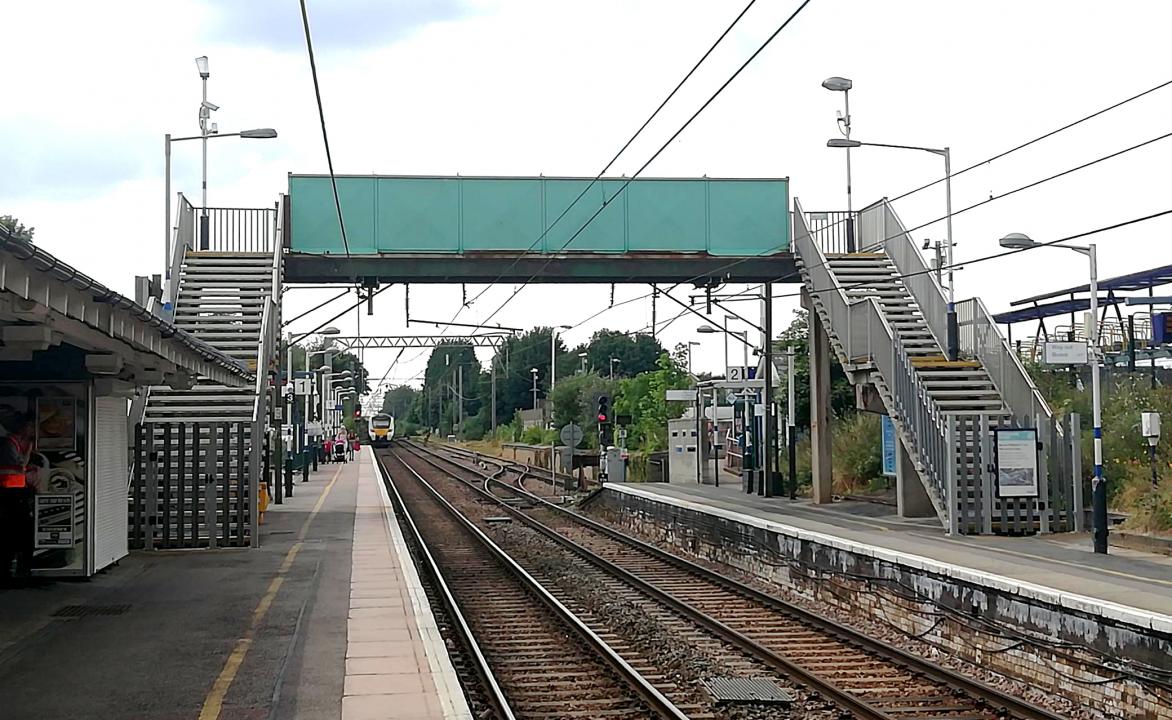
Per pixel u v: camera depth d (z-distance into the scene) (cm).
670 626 1542
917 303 2592
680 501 2658
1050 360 1888
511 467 5938
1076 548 1767
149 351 1342
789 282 3155
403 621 1305
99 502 1653
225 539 2041
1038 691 1203
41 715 899
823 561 1770
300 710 910
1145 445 2252
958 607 1379
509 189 2998
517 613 1647
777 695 1125
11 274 852
